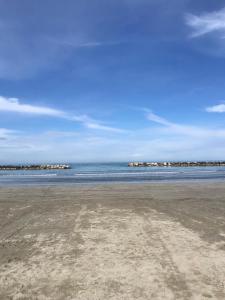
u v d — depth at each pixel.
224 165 89.88
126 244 7.43
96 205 13.64
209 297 4.65
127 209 12.55
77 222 10.04
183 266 5.92
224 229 8.92
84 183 26.23
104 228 9.12
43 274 5.63
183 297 4.66
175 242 7.55
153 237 8.05
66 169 70.75
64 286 5.11
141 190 19.86
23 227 9.44
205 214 11.34
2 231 8.96
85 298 4.68
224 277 5.39
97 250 6.98
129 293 4.82
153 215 11.19
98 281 5.29
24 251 7.02
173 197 16.28
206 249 6.97
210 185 23.09
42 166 75.19
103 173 46.34
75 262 6.22
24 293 4.88
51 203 14.34
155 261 6.20
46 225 9.66
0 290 5.00
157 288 4.97
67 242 7.68
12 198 16.27
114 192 18.84
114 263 6.12
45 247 7.29
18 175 42.97
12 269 5.91
